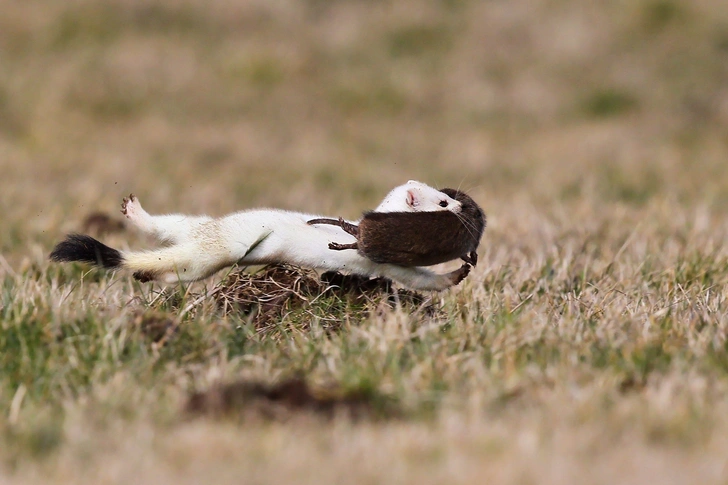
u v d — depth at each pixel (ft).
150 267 40.68
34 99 118.32
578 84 129.90
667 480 25.03
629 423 28.84
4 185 84.33
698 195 83.76
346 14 143.74
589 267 50.29
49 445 28.25
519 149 112.37
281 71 130.62
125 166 98.58
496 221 64.49
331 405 30.89
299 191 87.61
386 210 40.70
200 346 36.11
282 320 39.81
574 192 87.51
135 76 126.31
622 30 138.92
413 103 126.62
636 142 113.29
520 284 46.62
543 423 29.01
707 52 134.10
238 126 117.91
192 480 25.46
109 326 36.06
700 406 29.71
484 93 128.26
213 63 131.54
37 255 53.57
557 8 144.36
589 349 35.27
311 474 25.67
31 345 35.19
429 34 140.26
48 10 136.36
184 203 79.87
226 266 41.22
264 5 143.13
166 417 29.89
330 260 40.42
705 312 39.86
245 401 30.91
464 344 36.19
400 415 30.63
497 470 25.53
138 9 139.23
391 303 41.42
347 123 121.90
